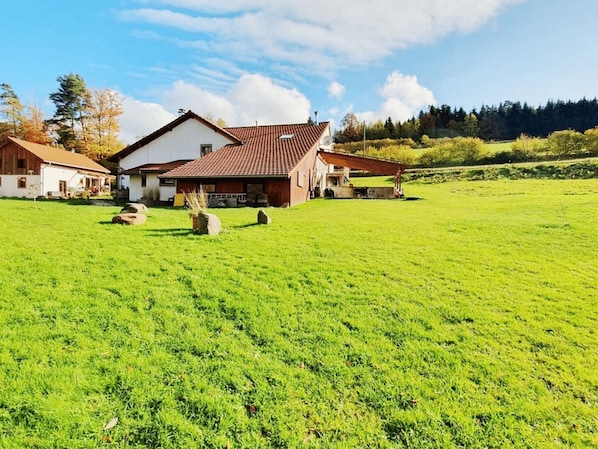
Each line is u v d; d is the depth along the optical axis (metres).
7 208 15.38
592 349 4.63
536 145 47.62
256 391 3.69
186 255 7.98
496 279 7.07
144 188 25.91
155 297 5.66
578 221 12.65
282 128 29.06
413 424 3.36
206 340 4.55
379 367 4.16
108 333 4.56
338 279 6.82
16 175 34.03
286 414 3.41
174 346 4.39
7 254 7.30
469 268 7.77
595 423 3.41
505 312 5.65
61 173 36.19
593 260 8.39
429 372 4.11
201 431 3.16
